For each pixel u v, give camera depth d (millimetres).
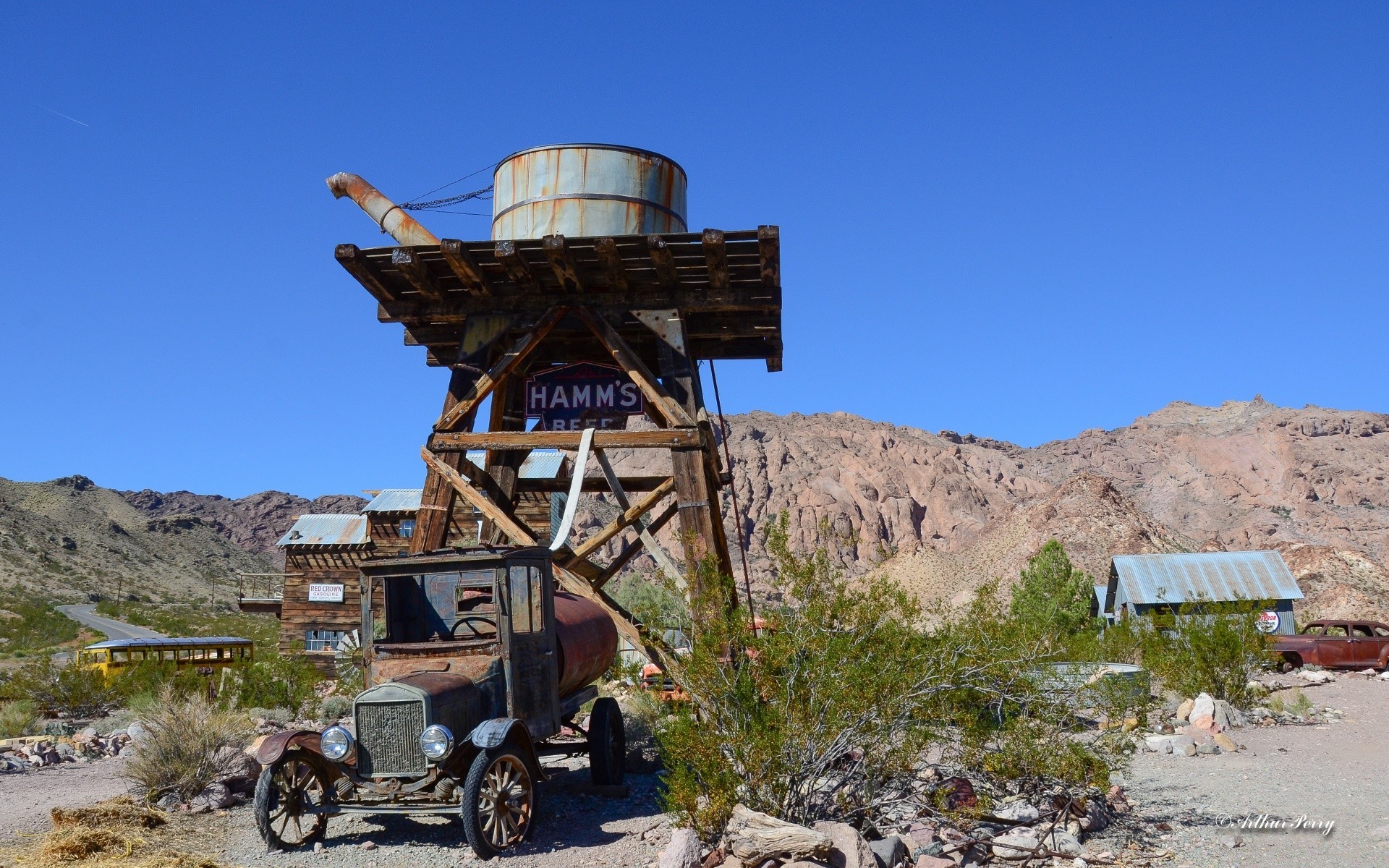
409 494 41812
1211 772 11672
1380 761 12383
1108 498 140875
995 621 8773
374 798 8742
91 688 24984
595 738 10828
